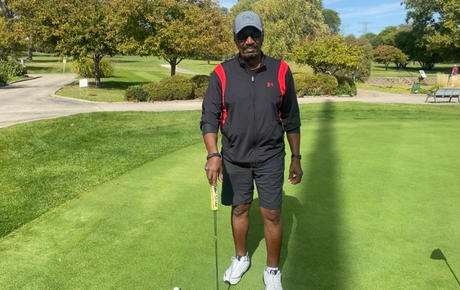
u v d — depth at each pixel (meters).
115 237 3.34
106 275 2.76
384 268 2.81
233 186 2.49
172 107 13.08
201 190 4.51
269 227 2.49
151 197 4.29
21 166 5.57
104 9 19.73
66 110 11.59
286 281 2.64
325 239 3.24
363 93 19.97
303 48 19.67
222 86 2.37
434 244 3.18
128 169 5.39
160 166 5.52
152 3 17.33
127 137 7.69
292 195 4.28
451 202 4.10
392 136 7.57
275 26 29.03
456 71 27.80
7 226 3.57
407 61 59.00
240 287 2.58
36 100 14.38
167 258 2.97
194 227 3.51
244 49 2.28
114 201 4.18
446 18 43.88
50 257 3.02
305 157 5.92
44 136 7.63
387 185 4.62
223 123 2.43
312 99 16.11
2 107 12.16
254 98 2.33
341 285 2.60
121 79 27.17
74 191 4.50
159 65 47.81
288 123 2.53
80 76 28.42
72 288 2.62
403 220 3.64
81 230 3.48
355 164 5.52
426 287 2.58
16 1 19.84
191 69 41.19
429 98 17.27
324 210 3.86
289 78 2.43
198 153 6.32
